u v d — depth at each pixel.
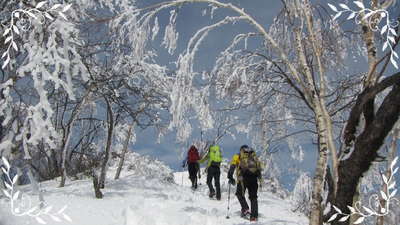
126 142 12.88
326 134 4.35
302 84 4.64
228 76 5.44
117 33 5.38
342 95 5.92
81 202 7.77
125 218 6.55
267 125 7.07
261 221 8.22
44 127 5.70
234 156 8.76
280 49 4.79
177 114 4.74
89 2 7.70
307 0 4.91
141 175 13.13
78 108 10.14
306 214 9.96
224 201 10.72
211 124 5.09
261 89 6.04
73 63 6.32
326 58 5.81
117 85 10.62
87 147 14.76
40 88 5.68
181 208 8.42
